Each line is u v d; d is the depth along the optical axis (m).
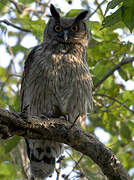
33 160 11.36
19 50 13.80
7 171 13.02
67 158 13.40
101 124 13.98
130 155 15.01
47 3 14.02
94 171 11.95
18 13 14.84
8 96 14.45
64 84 10.48
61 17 11.88
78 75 10.65
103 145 7.76
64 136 7.57
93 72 12.35
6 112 6.55
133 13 6.66
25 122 6.83
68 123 7.68
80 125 11.20
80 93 10.73
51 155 11.34
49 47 11.11
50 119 7.48
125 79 12.39
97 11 12.70
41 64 10.53
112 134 13.23
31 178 11.35
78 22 11.74
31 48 12.71
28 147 11.70
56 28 11.59
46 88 10.48
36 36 12.66
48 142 11.11
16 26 13.45
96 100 13.20
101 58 12.50
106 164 7.70
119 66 12.27
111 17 6.91
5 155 13.85
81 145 7.73
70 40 11.34
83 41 11.64
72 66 10.59
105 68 12.48
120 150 13.76
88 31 11.99
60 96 10.51
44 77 10.43
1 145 13.84
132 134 12.73
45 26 12.16
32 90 10.79
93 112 12.71
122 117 12.98
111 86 13.02
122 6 6.71
